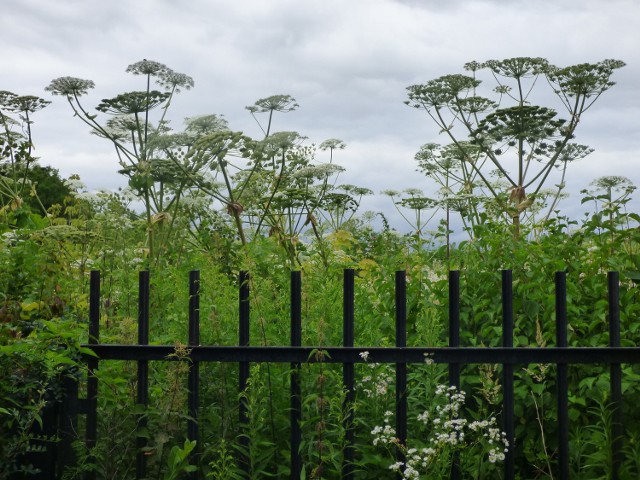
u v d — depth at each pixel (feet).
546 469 15.19
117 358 13.65
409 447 14.28
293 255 23.73
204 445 14.73
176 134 25.73
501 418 15.33
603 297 16.26
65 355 13.50
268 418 14.71
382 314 17.31
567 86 31.60
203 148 24.98
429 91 33.83
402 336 13.51
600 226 16.88
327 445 13.79
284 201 25.43
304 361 13.38
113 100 25.81
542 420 15.46
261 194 27.35
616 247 16.80
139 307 13.89
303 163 29.12
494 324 16.53
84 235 19.54
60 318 14.83
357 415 15.21
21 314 14.83
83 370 13.69
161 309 18.13
